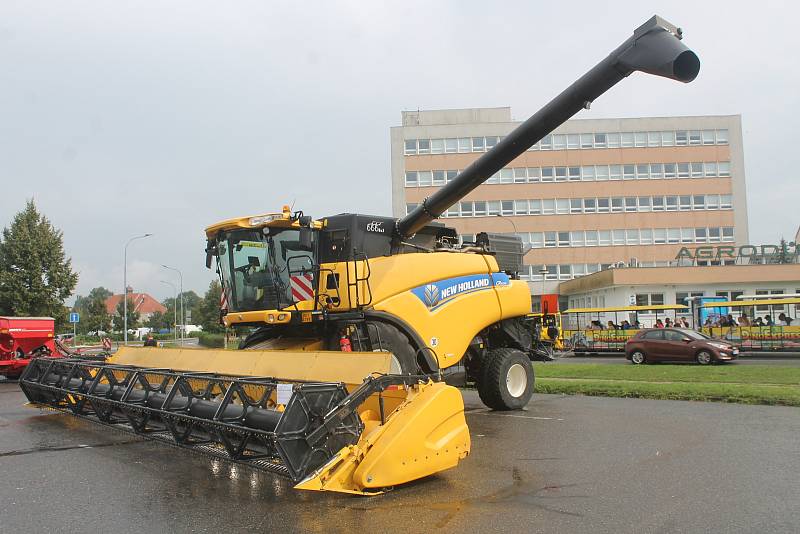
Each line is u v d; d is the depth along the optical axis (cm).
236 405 669
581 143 6156
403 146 6219
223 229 1072
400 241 1104
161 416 772
